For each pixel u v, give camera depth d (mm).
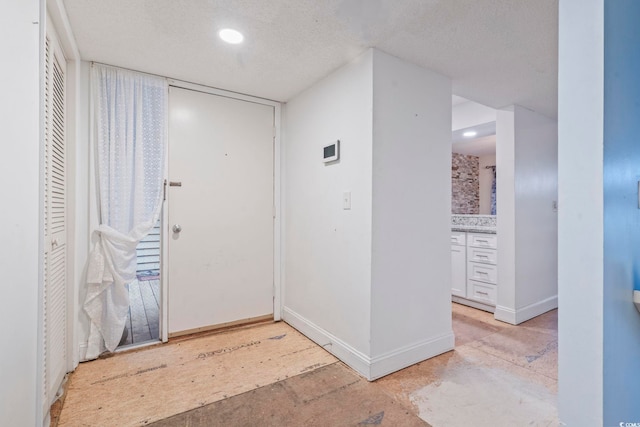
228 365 2096
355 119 2086
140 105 2328
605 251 935
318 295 2451
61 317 1829
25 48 1029
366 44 1921
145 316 2984
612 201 973
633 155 1115
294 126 2824
